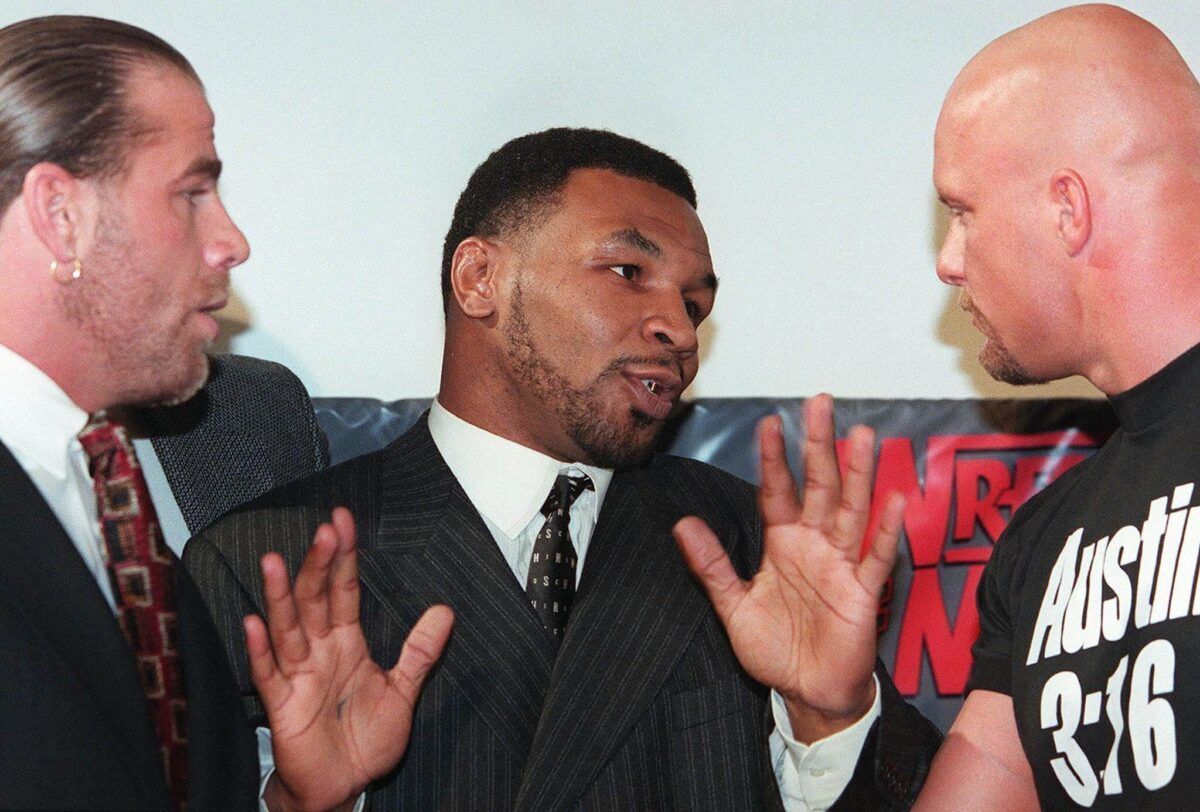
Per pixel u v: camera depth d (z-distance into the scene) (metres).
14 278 1.27
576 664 1.64
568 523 1.76
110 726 1.15
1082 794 1.43
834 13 2.32
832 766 1.49
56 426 1.28
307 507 1.75
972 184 1.59
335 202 2.18
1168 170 1.50
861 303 2.30
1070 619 1.49
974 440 2.17
